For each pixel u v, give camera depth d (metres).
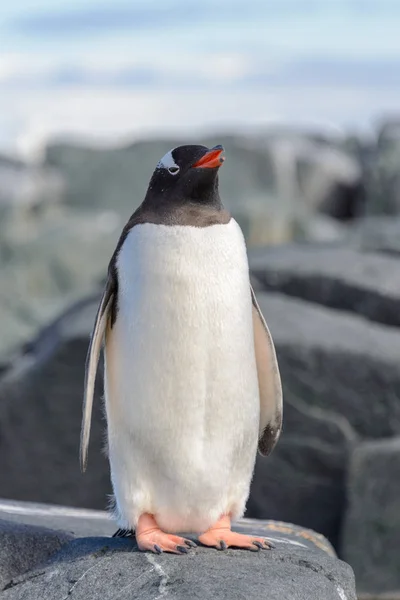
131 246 5.80
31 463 12.55
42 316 22.34
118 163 32.38
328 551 7.36
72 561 6.13
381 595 11.29
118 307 5.86
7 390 12.57
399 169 29.94
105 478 12.34
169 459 5.86
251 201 28.64
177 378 5.73
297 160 32.31
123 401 5.87
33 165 33.06
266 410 6.48
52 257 25.62
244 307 5.82
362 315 13.55
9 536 6.48
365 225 19.73
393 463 11.30
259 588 5.50
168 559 5.91
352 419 11.99
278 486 12.05
